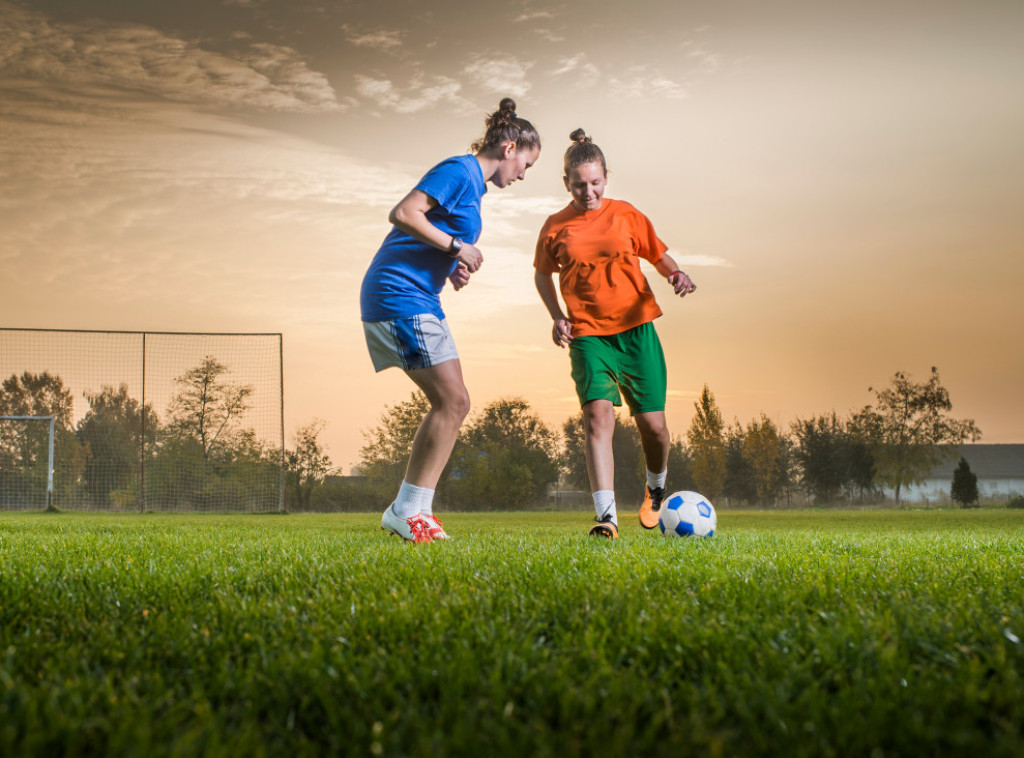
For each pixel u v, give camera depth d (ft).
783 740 2.75
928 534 16.06
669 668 3.62
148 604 5.49
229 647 4.10
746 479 103.86
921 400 104.68
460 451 92.63
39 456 62.80
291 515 42.09
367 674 3.41
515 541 12.28
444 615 4.72
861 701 3.03
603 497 13.74
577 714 3.00
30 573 6.96
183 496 58.03
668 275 15.33
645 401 14.80
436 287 12.44
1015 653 3.76
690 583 6.54
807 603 5.45
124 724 2.79
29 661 3.78
